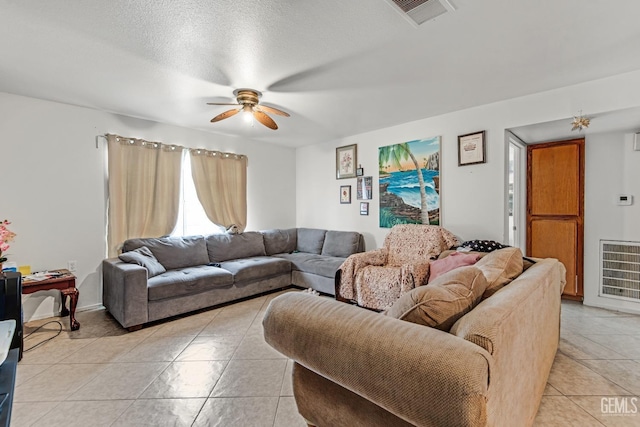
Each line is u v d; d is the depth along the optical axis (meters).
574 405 1.72
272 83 2.69
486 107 3.30
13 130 2.96
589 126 3.10
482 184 3.36
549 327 1.81
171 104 3.23
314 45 2.06
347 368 1.03
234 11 1.70
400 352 0.93
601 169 3.40
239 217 4.67
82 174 3.35
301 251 4.96
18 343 2.23
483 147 3.31
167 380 2.01
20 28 1.87
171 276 3.16
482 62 2.33
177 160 4.00
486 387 0.82
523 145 3.86
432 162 3.74
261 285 3.89
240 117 3.68
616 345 2.46
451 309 1.13
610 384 1.92
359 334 1.04
